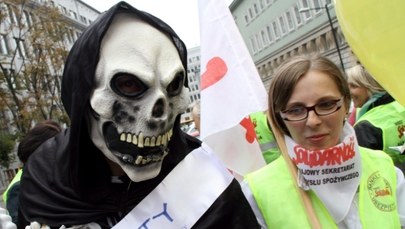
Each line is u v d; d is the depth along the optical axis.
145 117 1.23
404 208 1.58
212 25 1.96
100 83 1.26
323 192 1.50
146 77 1.21
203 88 1.91
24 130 21.47
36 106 21.80
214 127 1.86
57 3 39.59
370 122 2.47
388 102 2.64
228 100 1.87
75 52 1.32
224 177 1.51
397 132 2.41
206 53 1.94
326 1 29.25
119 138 1.25
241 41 1.94
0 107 21.50
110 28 1.26
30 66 21.77
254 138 2.11
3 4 22.41
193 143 1.70
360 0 0.84
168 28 1.32
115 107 1.24
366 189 1.55
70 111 1.39
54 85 22.77
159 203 1.44
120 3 1.23
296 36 34.59
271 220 1.55
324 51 30.27
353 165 1.50
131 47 1.24
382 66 0.90
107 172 1.43
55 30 22.64
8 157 21.78
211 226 1.43
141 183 1.45
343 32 0.98
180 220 1.44
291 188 1.57
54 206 1.41
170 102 1.30
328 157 1.48
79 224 1.38
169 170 1.49
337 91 1.48
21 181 1.56
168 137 1.32
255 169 2.07
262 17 40.28
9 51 26.77
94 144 1.37
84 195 1.39
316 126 1.46
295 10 33.94
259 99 1.88
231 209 1.48
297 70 1.47
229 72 1.90
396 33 0.81
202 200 1.46
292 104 1.49
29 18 25.56
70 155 1.37
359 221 1.50
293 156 1.56
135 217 1.42
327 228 1.50
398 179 1.63
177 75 1.29
